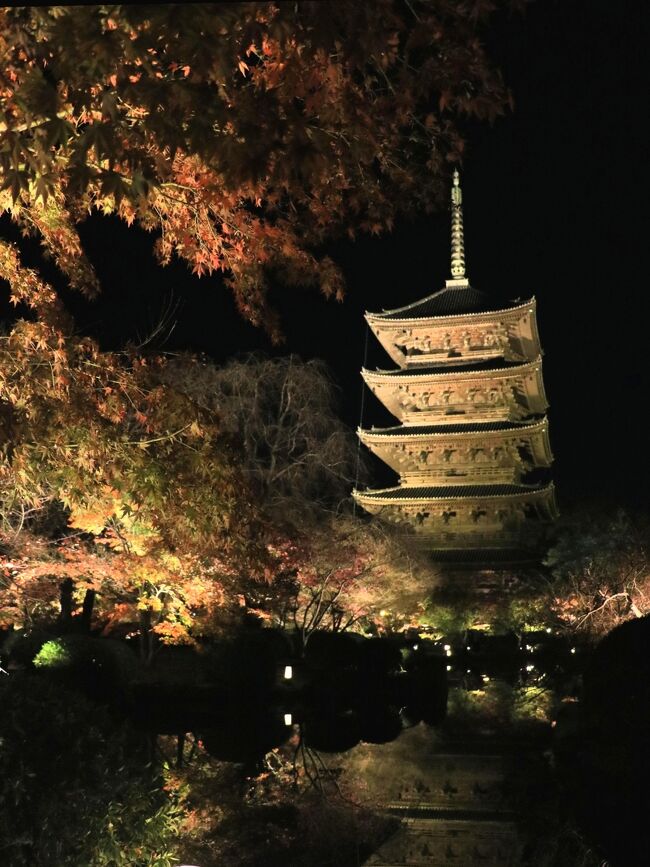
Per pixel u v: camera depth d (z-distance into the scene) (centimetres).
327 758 1905
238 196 1013
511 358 7288
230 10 594
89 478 1034
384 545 4688
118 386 1078
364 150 851
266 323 1229
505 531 6950
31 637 2962
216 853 1155
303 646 4209
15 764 739
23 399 1007
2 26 661
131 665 3005
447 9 715
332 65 710
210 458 1045
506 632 6319
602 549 5581
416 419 7312
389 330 7331
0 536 2970
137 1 538
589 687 938
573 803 1048
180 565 2645
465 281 7588
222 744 2039
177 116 673
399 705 2984
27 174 710
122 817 838
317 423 3759
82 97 664
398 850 1195
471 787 1603
